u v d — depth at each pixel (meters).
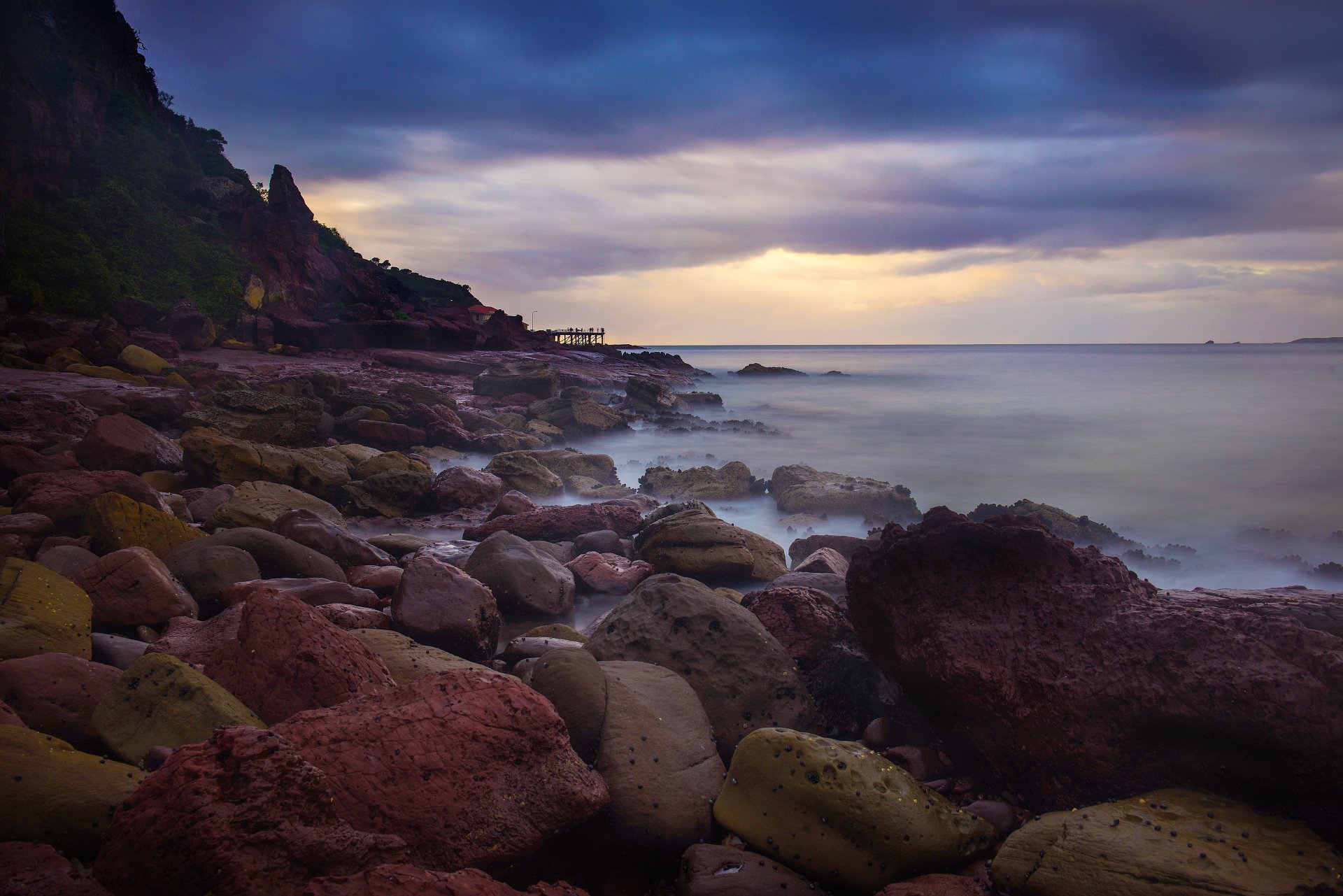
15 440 15.83
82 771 4.10
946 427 36.44
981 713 4.85
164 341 35.81
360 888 3.01
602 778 4.38
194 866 3.13
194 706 4.65
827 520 17.08
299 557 8.95
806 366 121.38
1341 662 3.96
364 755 3.99
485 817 3.98
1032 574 5.04
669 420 38.84
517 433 27.83
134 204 48.38
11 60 44.31
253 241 57.91
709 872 3.94
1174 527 17.67
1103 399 49.66
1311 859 3.57
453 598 7.23
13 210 43.16
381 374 44.00
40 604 6.16
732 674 5.74
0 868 3.28
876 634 5.64
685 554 10.75
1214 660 4.18
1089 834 3.79
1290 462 25.91
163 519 9.41
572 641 7.38
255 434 20.53
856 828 4.07
